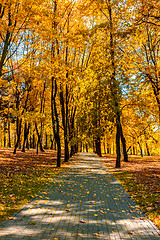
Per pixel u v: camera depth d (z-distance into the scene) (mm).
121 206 6215
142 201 6734
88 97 14711
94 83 14781
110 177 11352
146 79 13680
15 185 8109
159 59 15547
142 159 26078
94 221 4926
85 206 6055
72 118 21547
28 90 22141
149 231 4469
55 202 6305
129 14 12531
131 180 10461
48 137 47781
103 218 5152
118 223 4867
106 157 28375
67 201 6473
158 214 5516
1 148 26703
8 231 4133
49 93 23766
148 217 5316
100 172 13102
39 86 22125
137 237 4156
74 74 14422
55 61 12320
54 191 7656
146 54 15156
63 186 8562
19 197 6570
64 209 5695
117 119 15602
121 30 12594
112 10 15492
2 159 15797
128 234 4285
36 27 10469
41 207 5762
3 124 35094
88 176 11320
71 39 12461
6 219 4762
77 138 16328
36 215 5121
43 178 9914
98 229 4473
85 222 4836
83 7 13664
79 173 12195
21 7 9258
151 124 17656
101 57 14984
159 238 4141
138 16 11359
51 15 12117
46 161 17453
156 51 15453
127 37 12195
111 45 14156
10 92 24828
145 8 10469
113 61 14383
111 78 14391
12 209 5438
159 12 11484
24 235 3990
